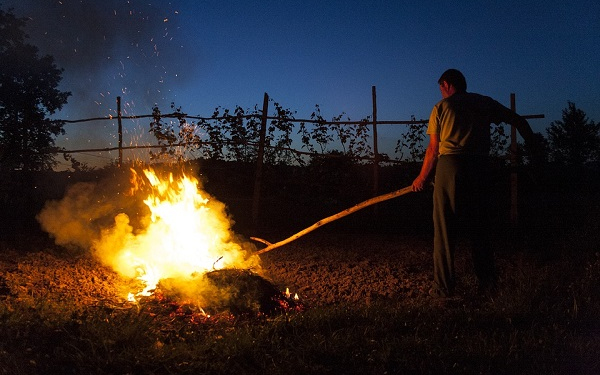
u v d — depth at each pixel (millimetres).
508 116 5426
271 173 10906
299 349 3895
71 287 5629
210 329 4484
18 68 10484
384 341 4023
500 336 4098
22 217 9711
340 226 10094
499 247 7719
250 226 9898
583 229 8008
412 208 11992
